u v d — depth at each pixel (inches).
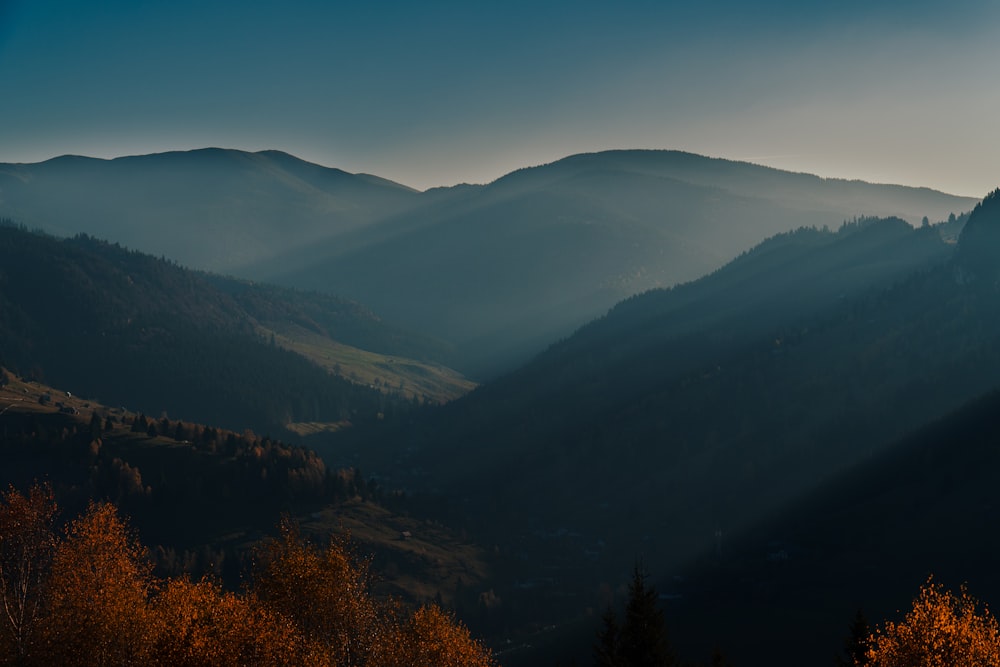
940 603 2437.3
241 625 2506.2
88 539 3053.6
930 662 2316.7
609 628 3193.9
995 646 2325.3
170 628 2486.5
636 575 3142.2
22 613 2807.6
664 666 3006.9
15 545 3004.4
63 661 2723.9
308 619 3100.4
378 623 3253.0
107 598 2815.0
